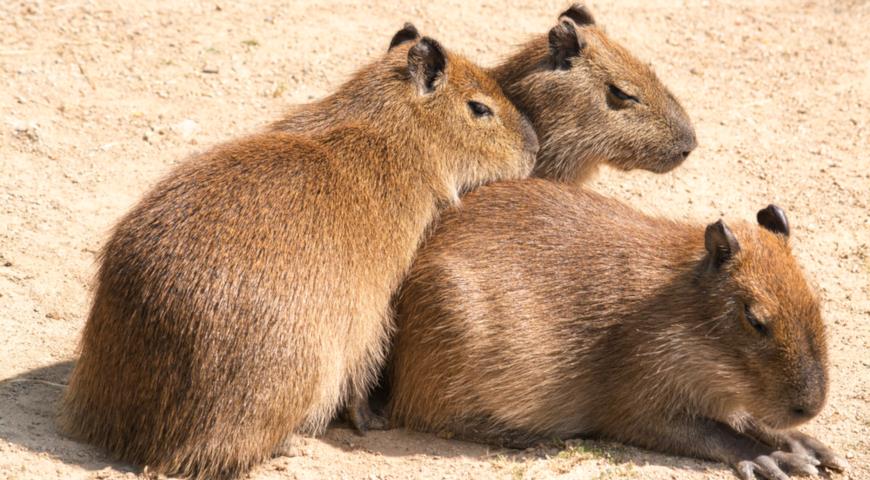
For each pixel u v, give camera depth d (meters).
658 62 19.33
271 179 10.56
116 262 10.13
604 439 11.20
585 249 11.12
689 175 16.33
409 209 11.26
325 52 18.53
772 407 10.32
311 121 11.86
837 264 14.49
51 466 10.11
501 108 12.34
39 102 16.48
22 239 13.97
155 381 9.86
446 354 10.84
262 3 20.16
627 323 10.80
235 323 9.74
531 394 10.94
